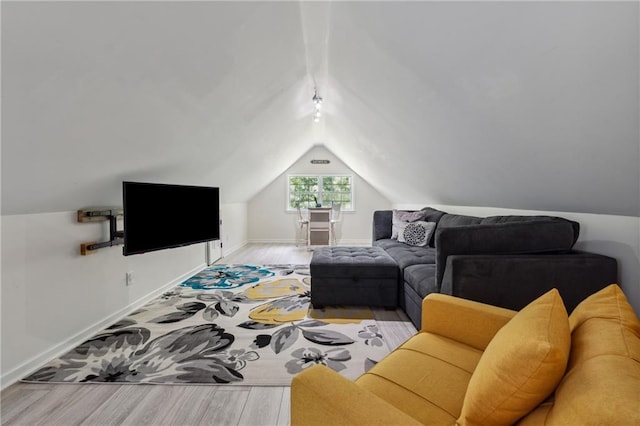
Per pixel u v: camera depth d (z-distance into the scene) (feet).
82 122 4.56
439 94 5.68
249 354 6.23
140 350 6.39
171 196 8.96
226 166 11.62
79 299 6.81
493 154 6.31
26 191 5.06
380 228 14.93
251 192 19.40
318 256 9.76
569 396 1.83
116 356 6.15
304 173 21.63
